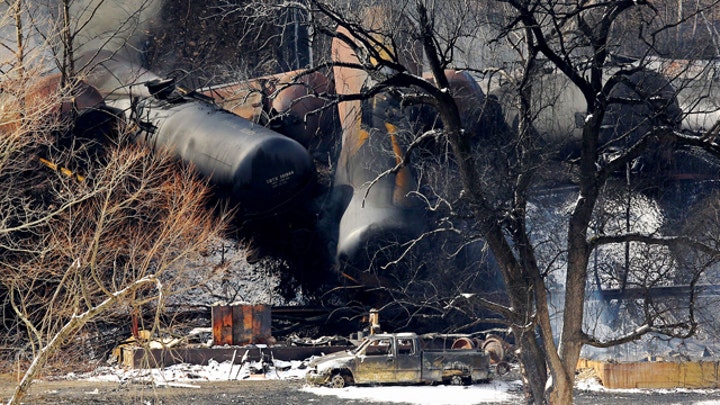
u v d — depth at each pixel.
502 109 104.75
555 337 107.06
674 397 89.69
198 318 121.88
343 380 95.00
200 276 120.56
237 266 130.00
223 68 155.75
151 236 109.00
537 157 73.62
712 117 87.12
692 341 109.06
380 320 115.81
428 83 60.84
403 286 110.75
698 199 111.69
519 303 60.22
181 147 115.62
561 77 95.75
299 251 121.94
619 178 109.06
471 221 104.06
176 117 118.38
